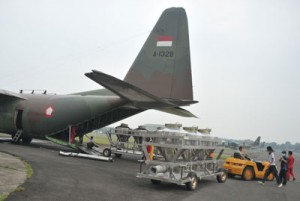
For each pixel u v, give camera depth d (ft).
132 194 30.25
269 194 39.14
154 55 55.72
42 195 25.99
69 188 29.55
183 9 54.85
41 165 41.06
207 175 42.24
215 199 32.19
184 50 53.47
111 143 66.08
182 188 37.06
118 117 67.92
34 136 68.69
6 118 70.28
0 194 25.09
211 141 43.70
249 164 52.24
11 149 57.06
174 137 35.68
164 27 55.83
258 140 168.14
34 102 67.77
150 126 61.46
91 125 67.36
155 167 35.91
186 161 38.65
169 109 59.21
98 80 43.21
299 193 42.37
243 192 38.70
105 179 36.50
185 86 52.24
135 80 56.75
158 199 29.35
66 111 63.67
